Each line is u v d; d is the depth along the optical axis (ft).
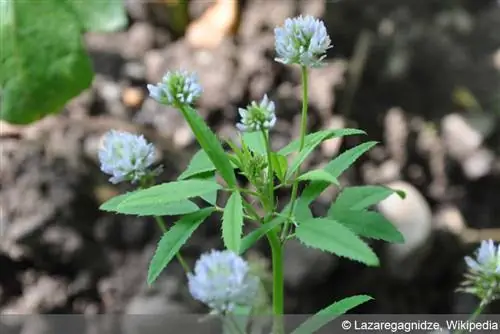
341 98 2.50
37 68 2.09
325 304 2.25
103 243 2.32
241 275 1.36
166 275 2.27
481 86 2.69
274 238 1.53
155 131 2.46
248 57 2.50
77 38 2.10
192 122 1.45
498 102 2.65
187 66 2.54
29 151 2.36
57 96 2.11
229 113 2.45
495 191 2.54
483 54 2.76
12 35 2.08
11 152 2.35
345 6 2.66
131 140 1.55
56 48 2.10
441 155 2.55
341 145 2.45
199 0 2.66
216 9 2.63
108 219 2.33
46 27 2.09
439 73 2.67
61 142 2.39
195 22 2.67
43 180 2.31
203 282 1.36
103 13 2.13
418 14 2.76
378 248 2.31
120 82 2.57
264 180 1.49
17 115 2.10
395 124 2.55
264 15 2.60
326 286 2.26
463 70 2.69
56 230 2.28
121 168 1.54
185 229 1.49
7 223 2.27
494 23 2.82
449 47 2.70
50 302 2.27
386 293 2.31
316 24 1.48
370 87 2.60
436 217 2.47
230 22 2.60
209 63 2.53
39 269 2.30
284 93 2.47
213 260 1.38
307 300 2.23
